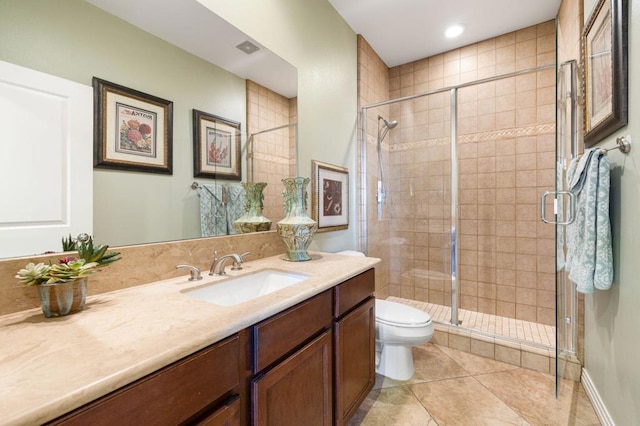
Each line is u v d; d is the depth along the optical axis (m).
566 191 1.51
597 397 1.50
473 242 2.69
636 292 1.08
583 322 1.75
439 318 2.50
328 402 1.19
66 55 0.95
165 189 1.22
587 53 1.56
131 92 1.11
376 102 2.88
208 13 1.32
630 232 1.13
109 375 0.52
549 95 2.38
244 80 1.53
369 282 1.54
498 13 2.31
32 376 0.52
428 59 2.94
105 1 1.04
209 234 1.38
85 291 0.84
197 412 0.68
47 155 0.91
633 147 1.09
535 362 1.92
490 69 2.63
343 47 2.37
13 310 0.81
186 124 1.29
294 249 1.55
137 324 0.74
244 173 1.55
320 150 2.09
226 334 0.73
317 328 1.12
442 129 2.73
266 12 1.62
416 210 2.85
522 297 2.49
